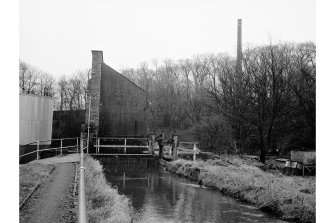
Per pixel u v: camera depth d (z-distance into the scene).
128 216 8.66
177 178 17.44
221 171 16.02
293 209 10.59
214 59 57.62
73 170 14.02
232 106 30.44
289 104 26.83
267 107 26.73
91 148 22.09
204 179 16.02
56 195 9.73
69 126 30.11
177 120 55.12
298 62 28.67
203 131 32.06
